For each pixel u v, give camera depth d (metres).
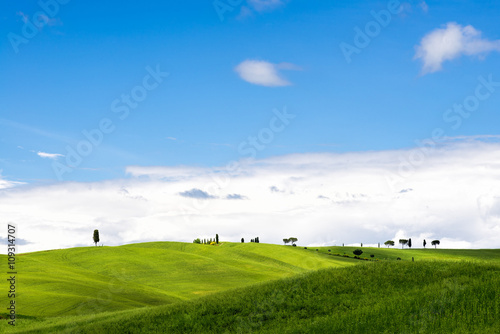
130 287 75.75
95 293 64.88
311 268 142.88
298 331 28.83
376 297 33.97
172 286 91.88
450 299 30.08
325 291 37.44
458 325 25.66
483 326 25.05
